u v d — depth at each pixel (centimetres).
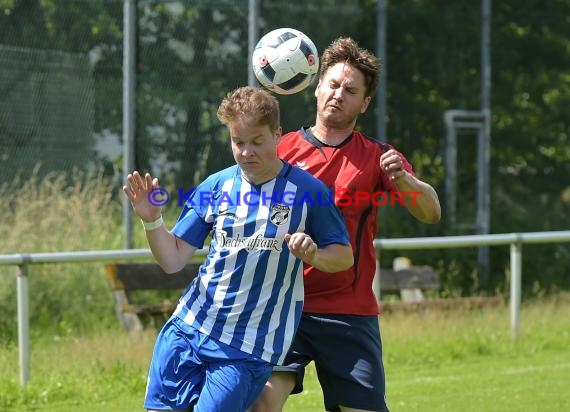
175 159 3334
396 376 2300
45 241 2964
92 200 3131
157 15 3300
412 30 4059
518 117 4588
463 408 1908
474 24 4100
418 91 4072
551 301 3419
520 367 2425
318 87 1348
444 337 2697
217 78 3397
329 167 1323
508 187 4622
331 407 1337
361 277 1325
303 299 1189
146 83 3291
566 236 2762
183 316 1167
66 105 3225
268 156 1141
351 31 3706
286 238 1100
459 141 4069
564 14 4600
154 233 1166
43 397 1995
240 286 1145
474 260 3988
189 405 1152
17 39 3152
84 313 2944
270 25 3484
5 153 3119
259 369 1145
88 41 3262
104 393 2059
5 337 2692
